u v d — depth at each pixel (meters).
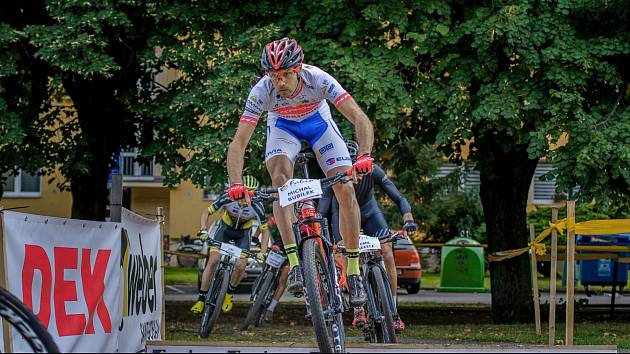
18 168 16.03
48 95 16.70
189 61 14.36
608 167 13.24
